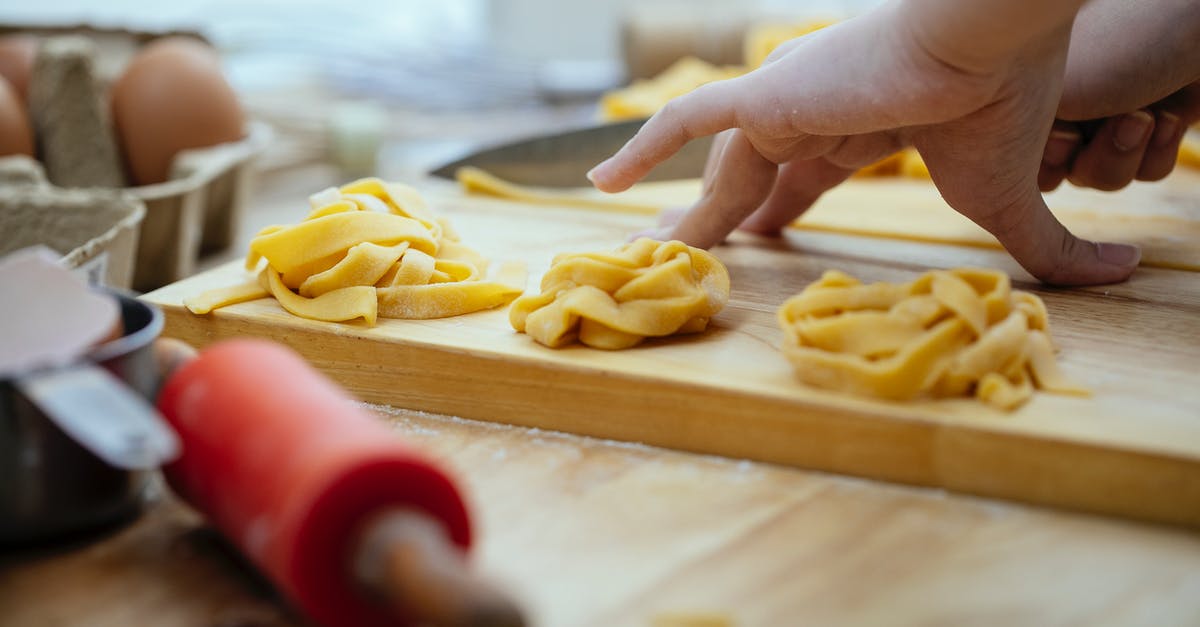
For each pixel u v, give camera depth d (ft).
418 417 2.28
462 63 9.18
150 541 1.76
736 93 2.41
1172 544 1.76
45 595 1.61
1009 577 1.66
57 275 1.71
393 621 1.46
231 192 5.20
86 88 4.90
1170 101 3.24
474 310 2.48
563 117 8.50
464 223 3.54
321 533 1.39
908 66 2.14
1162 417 1.90
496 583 1.18
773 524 1.81
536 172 4.30
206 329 2.48
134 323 1.88
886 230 3.41
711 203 2.85
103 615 1.57
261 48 8.66
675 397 2.06
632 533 1.78
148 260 4.52
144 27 6.08
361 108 7.45
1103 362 2.18
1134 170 3.15
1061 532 1.79
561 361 2.15
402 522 1.35
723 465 2.03
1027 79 2.21
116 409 1.38
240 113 5.39
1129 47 2.90
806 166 3.10
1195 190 4.09
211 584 1.65
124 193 4.27
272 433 1.50
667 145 2.51
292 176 7.18
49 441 1.59
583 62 10.59
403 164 7.66
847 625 1.54
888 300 2.03
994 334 1.95
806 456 1.99
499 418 2.23
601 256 2.30
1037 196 2.53
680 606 1.58
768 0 9.67
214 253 5.33
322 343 2.36
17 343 1.63
